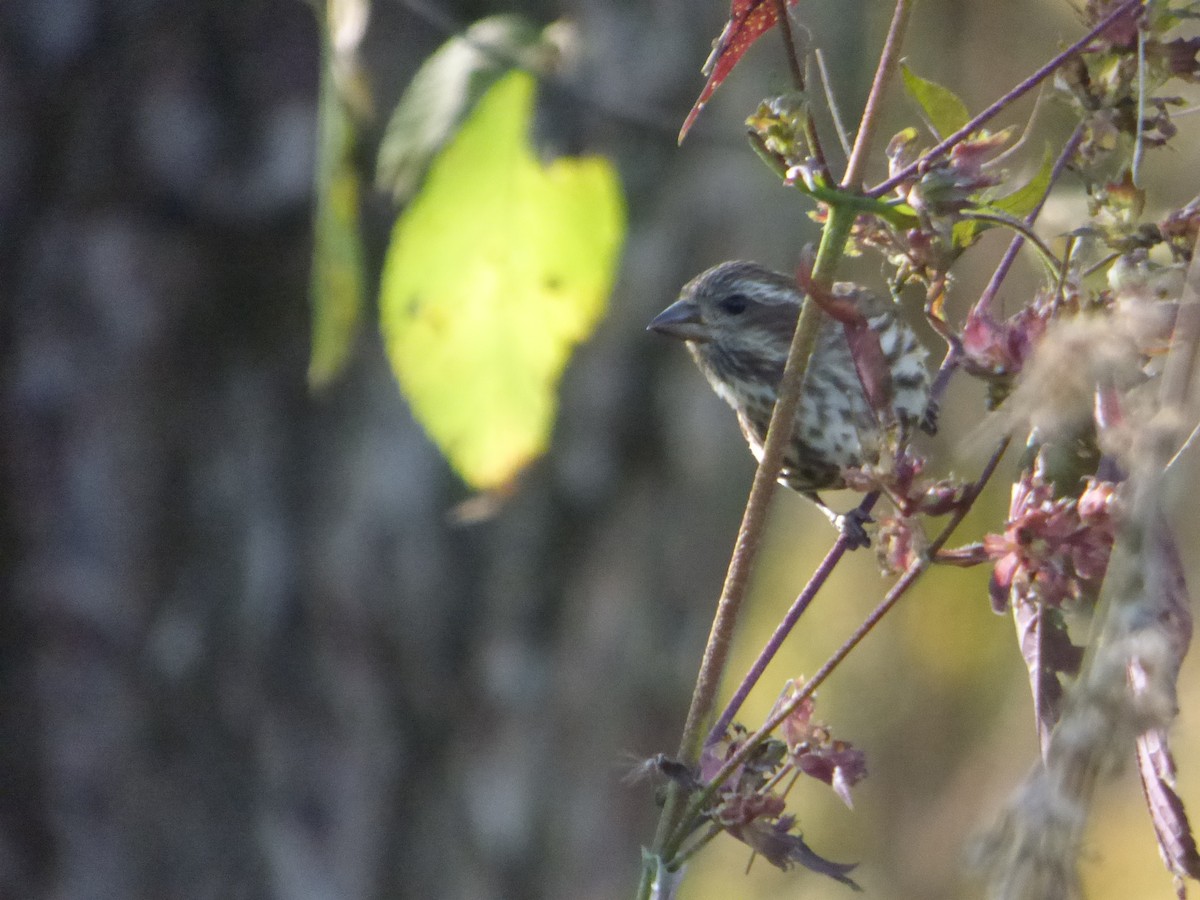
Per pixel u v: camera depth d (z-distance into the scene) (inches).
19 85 404.2
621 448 450.6
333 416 429.7
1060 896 122.8
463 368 231.3
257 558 432.8
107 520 422.3
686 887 713.0
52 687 425.1
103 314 413.4
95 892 428.1
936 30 546.9
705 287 378.3
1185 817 146.1
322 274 215.6
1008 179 172.4
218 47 408.8
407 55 396.5
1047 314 163.5
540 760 458.6
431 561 440.5
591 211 229.0
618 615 457.1
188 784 434.6
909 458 169.5
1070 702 129.1
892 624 704.4
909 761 693.3
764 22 176.7
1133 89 169.0
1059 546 160.6
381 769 446.6
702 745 173.6
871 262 509.0
